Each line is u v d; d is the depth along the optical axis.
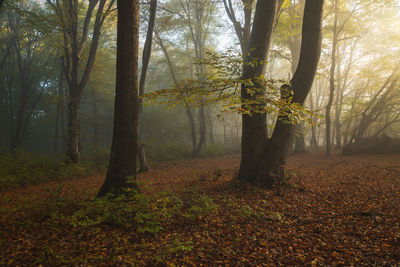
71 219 4.89
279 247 4.30
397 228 4.65
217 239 4.60
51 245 4.04
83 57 16.97
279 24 14.47
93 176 12.64
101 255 3.86
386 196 6.66
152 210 5.14
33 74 23.11
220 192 7.43
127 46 6.09
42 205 5.74
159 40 20.75
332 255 3.94
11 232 4.51
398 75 16.64
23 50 25.23
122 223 4.84
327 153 17.45
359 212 5.53
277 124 7.86
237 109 5.35
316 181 9.07
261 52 7.56
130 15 6.05
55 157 17.02
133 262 3.70
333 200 6.70
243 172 8.18
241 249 4.26
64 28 14.06
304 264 3.76
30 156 13.98
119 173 6.23
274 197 6.95
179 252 4.10
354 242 4.31
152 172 13.64
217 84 5.60
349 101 21.72
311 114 5.29
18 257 3.72
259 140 8.02
